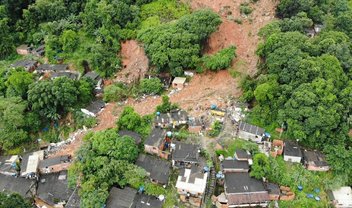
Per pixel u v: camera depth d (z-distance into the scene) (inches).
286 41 2564.0
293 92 2311.8
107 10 3019.2
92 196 1963.6
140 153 2283.5
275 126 2396.7
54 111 2588.6
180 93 2721.5
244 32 2972.4
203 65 2805.1
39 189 2224.4
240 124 2377.0
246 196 2026.3
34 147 2556.6
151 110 2598.4
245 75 2746.1
